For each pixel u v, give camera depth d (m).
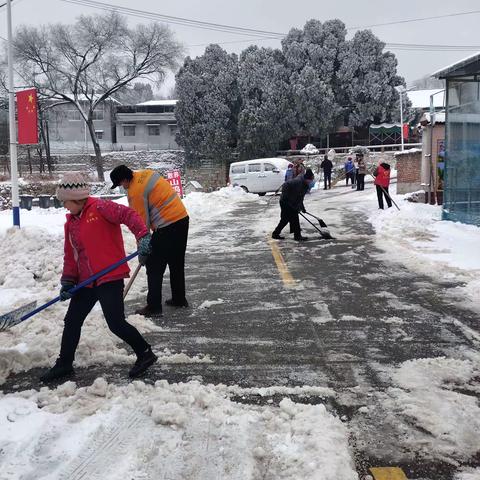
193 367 4.27
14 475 2.79
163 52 45.16
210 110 43.34
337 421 3.33
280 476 2.80
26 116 11.03
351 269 7.80
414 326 5.20
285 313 5.73
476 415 3.40
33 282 7.00
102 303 3.95
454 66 10.08
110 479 2.76
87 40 44.28
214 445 3.08
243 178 25.38
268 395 3.73
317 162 39.06
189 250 9.93
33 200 24.41
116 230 4.05
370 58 43.12
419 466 2.91
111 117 59.84
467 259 8.16
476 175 11.04
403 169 18.39
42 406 3.59
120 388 3.79
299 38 44.62
